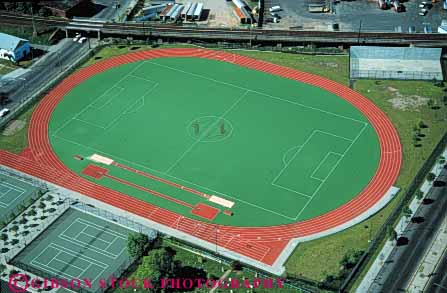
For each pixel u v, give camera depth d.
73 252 198.12
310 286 186.88
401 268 191.50
